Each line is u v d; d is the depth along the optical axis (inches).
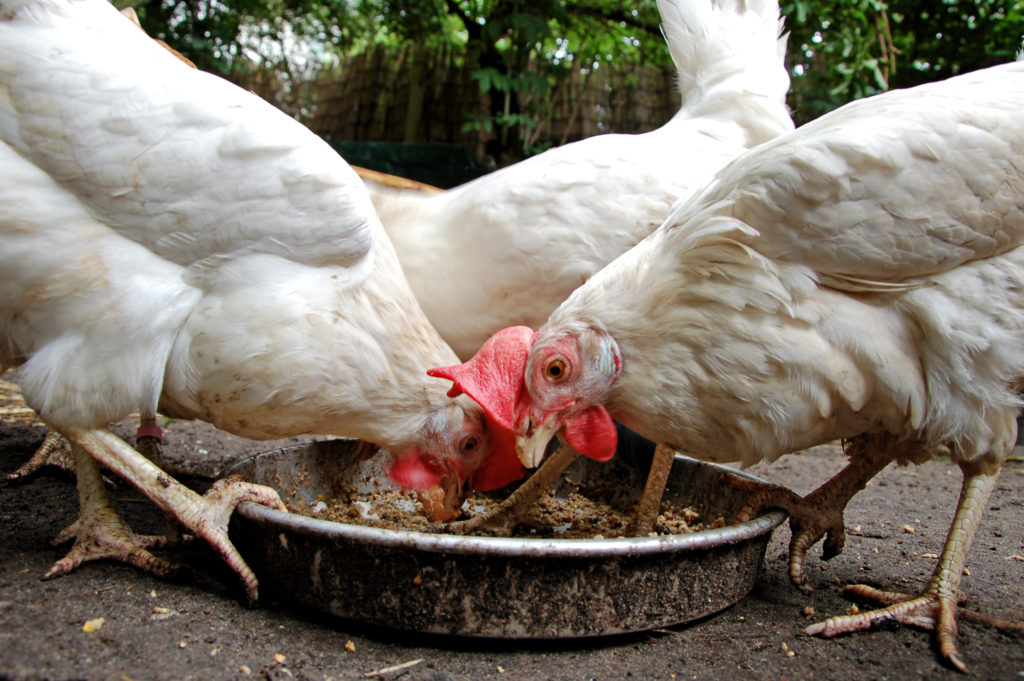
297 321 18.3
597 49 62.4
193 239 17.7
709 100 25.9
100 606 16.7
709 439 18.1
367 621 16.7
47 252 17.0
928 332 17.1
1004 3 46.1
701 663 16.4
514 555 16.1
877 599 19.0
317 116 66.2
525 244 22.0
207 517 17.9
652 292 17.9
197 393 18.6
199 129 17.4
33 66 17.0
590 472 26.2
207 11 54.1
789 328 16.9
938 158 16.3
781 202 16.5
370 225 19.2
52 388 17.5
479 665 16.1
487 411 18.8
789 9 44.6
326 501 24.4
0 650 14.5
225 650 15.7
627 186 22.1
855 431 18.3
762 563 19.9
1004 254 17.5
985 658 16.7
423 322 21.3
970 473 18.5
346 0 63.2
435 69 63.3
